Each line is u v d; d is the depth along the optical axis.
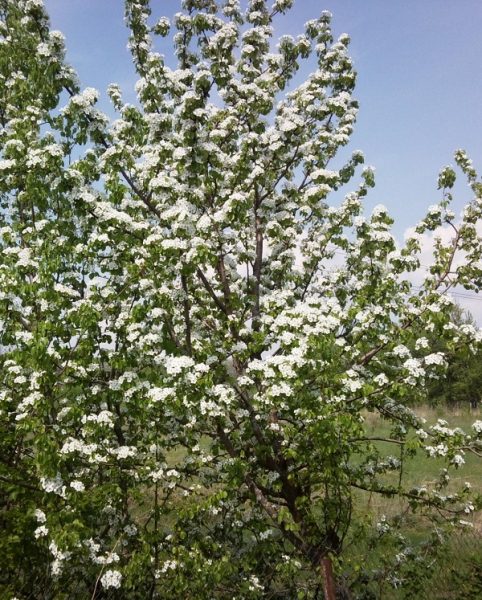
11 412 6.21
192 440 6.51
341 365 6.53
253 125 7.79
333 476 5.60
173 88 7.47
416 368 5.77
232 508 6.53
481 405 25.80
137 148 7.48
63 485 5.54
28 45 8.26
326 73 8.58
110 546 6.24
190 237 6.43
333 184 7.88
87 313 5.61
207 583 5.59
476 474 13.91
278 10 8.49
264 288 8.10
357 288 7.47
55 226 6.47
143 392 5.93
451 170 7.47
